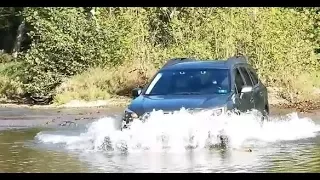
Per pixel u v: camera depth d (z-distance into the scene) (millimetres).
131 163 13969
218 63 18062
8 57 54438
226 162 13922
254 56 34844
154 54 37969
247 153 15125
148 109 15898
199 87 17125
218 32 36656
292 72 33969
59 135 19859
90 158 14836
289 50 34250
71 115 27703
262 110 18984
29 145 17547
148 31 41281
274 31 34594
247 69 19141
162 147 15633
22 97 37625
